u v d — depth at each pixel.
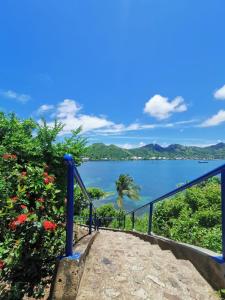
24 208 2.89
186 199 14.67
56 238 3.31
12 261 2.58
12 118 4.68
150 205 7.13
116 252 4.54
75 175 3.08
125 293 2.77
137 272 3.39
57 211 3.50
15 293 2.55
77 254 2.85
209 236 5.16
